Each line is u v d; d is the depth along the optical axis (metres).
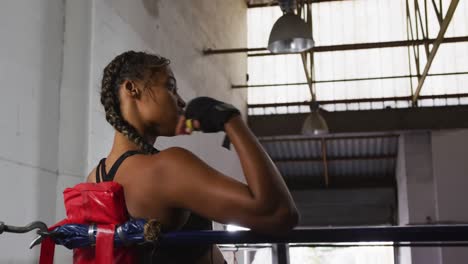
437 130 9.70
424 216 9.79
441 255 9.05
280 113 10.44
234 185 0.84
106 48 3.41
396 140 10.67
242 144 0.86
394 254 1.77
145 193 0.90
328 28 10.66
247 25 10.80
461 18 10.05
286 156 11.34
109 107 1.01
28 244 2.44
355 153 11.16
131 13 4.03
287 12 5.48
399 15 10.48
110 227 0.90
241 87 9.23
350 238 0.94
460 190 9.41
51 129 2.71
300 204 12.45
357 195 12.02
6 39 2.31
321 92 10.46
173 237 0.91
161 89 1.01
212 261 1.02
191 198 0.86
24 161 2.44
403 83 10.18
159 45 4.86
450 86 9.93
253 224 0.84
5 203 2.27
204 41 6.88
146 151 0.97
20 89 2.42
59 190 2.76
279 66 10.65
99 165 1.03
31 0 2.54
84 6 3.13
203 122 0.91
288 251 1.08
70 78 2.93
